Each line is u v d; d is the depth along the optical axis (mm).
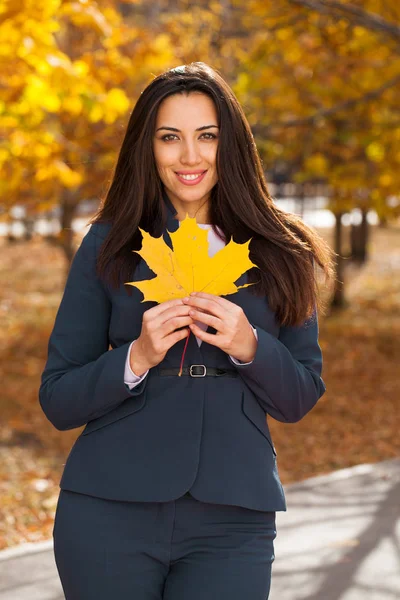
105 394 2482
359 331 15680
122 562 2480
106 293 2658
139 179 2664
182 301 2439
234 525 2531
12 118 7703
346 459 8625
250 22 12484
